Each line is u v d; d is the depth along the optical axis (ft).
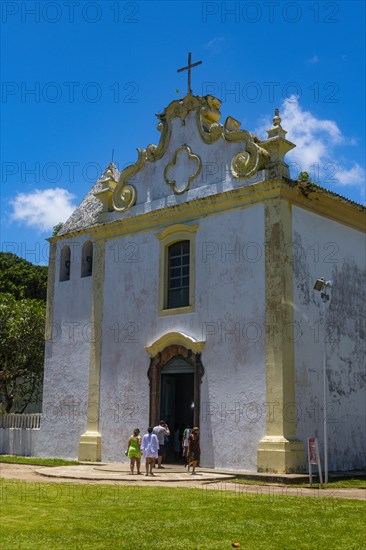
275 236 61.16
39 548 27.48
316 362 62.18
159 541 29.19
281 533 31.09
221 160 67.92
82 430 76.33
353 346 67.41
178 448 68.59
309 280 63.26
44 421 81.35
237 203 64.90
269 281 60.85
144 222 73.97
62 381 80.28
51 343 83.05
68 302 82.38
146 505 39.04
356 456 64.69
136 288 73.41
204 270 66.54
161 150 74.49
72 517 34.91
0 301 104.17
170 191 72.43
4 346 99.96
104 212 79.36
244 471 58.59
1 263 147.64
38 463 72.38
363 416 66.80
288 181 62.03
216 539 29.68
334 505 39.34
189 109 72.38
